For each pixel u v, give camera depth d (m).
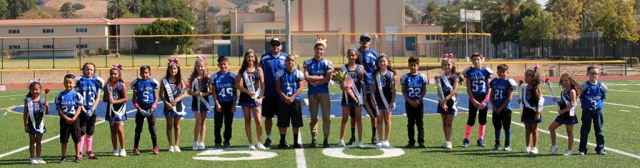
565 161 8.62
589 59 45.00
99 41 67.94
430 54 54.12
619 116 14.41
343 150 9.74
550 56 51.31
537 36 53.41
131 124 13.87
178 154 9.54
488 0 65.19
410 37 64.50
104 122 14.19
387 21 65.69
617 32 44.84
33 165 8.74
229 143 10.31
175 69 9.72
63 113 8.78
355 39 62.84
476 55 9.95
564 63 38.56
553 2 63.53
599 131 9.12
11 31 67.31
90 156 9.17
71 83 8.83
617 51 47.12
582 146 9.16
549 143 10.31
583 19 59.59
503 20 64.38
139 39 54.19
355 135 11.10
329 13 65.56
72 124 8.80
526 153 9.32
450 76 9.94
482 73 9.90
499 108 9.55
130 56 52.41
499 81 9.61
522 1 64.38
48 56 57.59
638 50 47.53
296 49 56.44
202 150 9.93
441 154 9.29
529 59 49.22
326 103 10.12
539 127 12.48
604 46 46.16
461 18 42.28
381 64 9.85
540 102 9.16
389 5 65.56
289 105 9.94
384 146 10.00
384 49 62.72
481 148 9.87
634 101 18.70
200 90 10.00
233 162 8.78
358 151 9.62
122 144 9.46
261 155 9.34
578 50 49.84
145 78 9.54
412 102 9.90
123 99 9.40
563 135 11.30
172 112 9.70
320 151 9.66
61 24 67.75
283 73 9.88
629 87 25.92
